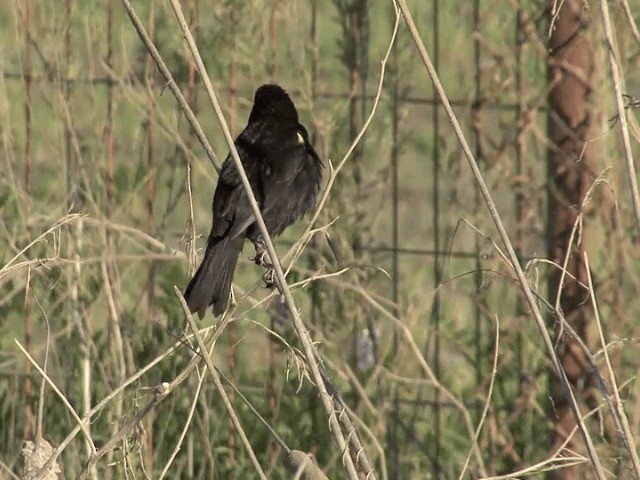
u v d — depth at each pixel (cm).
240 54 1171
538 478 1098
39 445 859
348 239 1144
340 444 784
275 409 1138
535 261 861
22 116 1277
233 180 1046
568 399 787
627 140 791
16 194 1124
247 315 1251
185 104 862
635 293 1067
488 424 1117
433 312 1137
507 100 1135
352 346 1132
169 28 1212
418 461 1152
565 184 1062
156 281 1205
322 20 1241
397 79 1141
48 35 1160
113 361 1111
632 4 1058
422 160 1491
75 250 1107
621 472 973
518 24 1087
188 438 1120
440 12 1230
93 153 1173
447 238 1123
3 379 1191
